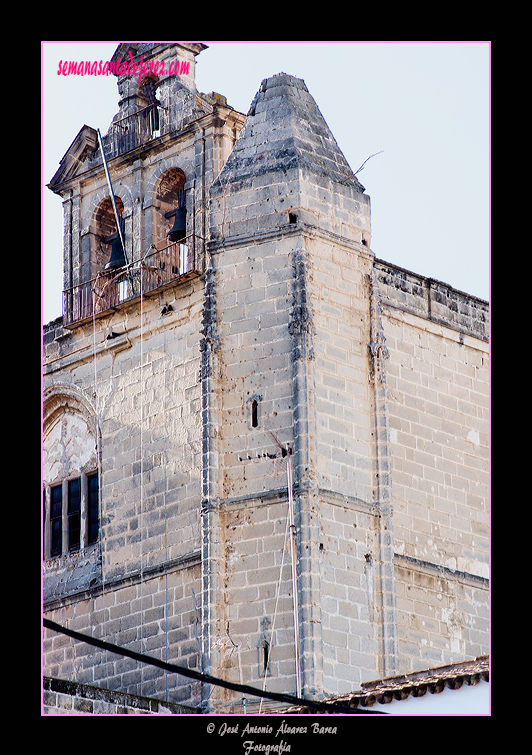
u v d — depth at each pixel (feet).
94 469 295.89
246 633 247.91
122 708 231.50
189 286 282.56
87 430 298.76
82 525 294.87
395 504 275.18
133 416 287.89
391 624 254.27
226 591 251.19
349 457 258.78
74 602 287.48
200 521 270.67
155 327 287.28
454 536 284.82
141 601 276.41
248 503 253.03
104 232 310.65
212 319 263.08
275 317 259.19
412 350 286.66
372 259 271.69
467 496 289.74
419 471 281.74
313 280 261.03
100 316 296.10
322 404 256.73
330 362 260.01
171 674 267.39
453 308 297.53
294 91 275.80
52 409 304.71
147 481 282.36
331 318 262.26
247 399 257.96
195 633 265.75
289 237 262.26
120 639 277.85
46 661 288.71
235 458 256.52
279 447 253.03
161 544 276.41
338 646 247.09
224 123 288.51
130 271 296.51
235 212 267.39
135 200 300.61
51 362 305.12
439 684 203.62
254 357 258.98
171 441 279.90
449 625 278.05
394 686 209.87
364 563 255.50
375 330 268.21
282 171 265.54
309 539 246.68
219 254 266.57
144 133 305.53
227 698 246.27
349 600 251.19
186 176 291.58
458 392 293.84
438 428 287.89
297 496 249.14
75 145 312.09
